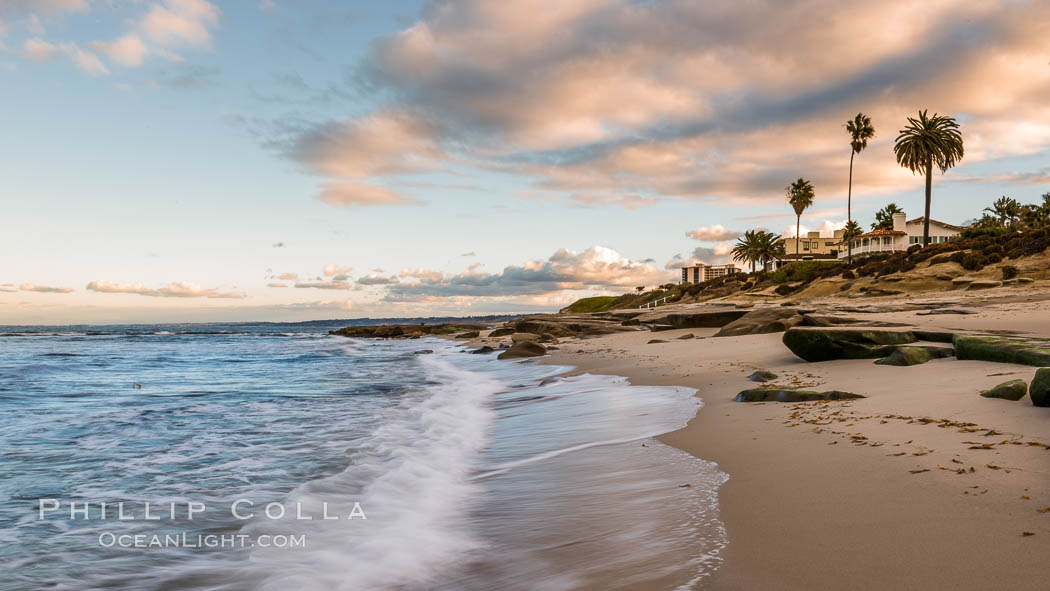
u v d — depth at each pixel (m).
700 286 90.69
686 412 10.52
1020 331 17.81
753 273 86.94
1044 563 3.48
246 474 7.96
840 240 117.25
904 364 12.68
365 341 71.50
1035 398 7.26
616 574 4.05
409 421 12.24
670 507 5.40
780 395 10.34
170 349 50.69
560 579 4.11
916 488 5.01
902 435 6.84
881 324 23.03
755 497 5.37
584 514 5.54
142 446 9.85
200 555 5.19
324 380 22.00
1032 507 4.30
